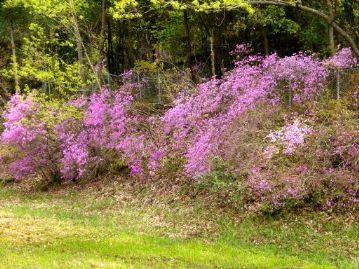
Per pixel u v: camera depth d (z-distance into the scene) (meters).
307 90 16.70
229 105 16.58
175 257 10.72
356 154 13.57
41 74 21.23
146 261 10.22
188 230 14.00
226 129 15.54
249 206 14.42
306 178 13.77
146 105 21.12
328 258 11.34
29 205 18.88
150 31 28.58
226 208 14.95
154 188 18.05
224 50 25.66
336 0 18.05
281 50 25.92
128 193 18.55
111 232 13.23
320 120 15.62
